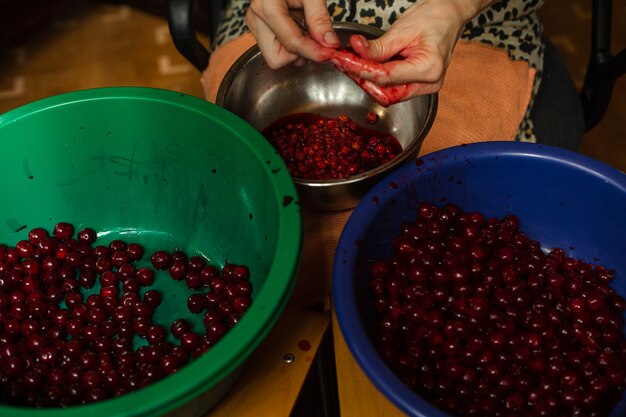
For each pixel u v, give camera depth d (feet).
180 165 3.55
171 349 3.20
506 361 3.00
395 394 2.45
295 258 2.66
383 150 3.78
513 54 4.28
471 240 3.39
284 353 3.13
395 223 3.31
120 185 3.72
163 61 7.69
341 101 4.11
